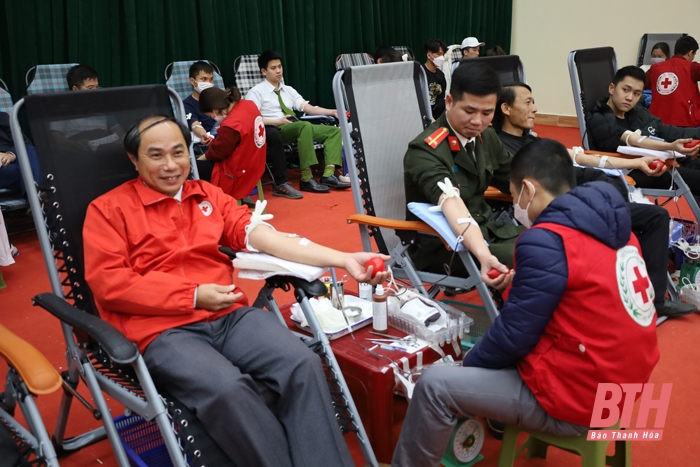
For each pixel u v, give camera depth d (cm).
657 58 675
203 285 165
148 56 503
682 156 312
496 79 211
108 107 189
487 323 223
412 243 228
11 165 365
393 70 253
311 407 152
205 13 522
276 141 484
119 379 161
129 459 169
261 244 180
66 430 201
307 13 592
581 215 134
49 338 263
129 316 163
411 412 155
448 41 743
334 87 234
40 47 457
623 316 133
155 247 170
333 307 208
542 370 138
